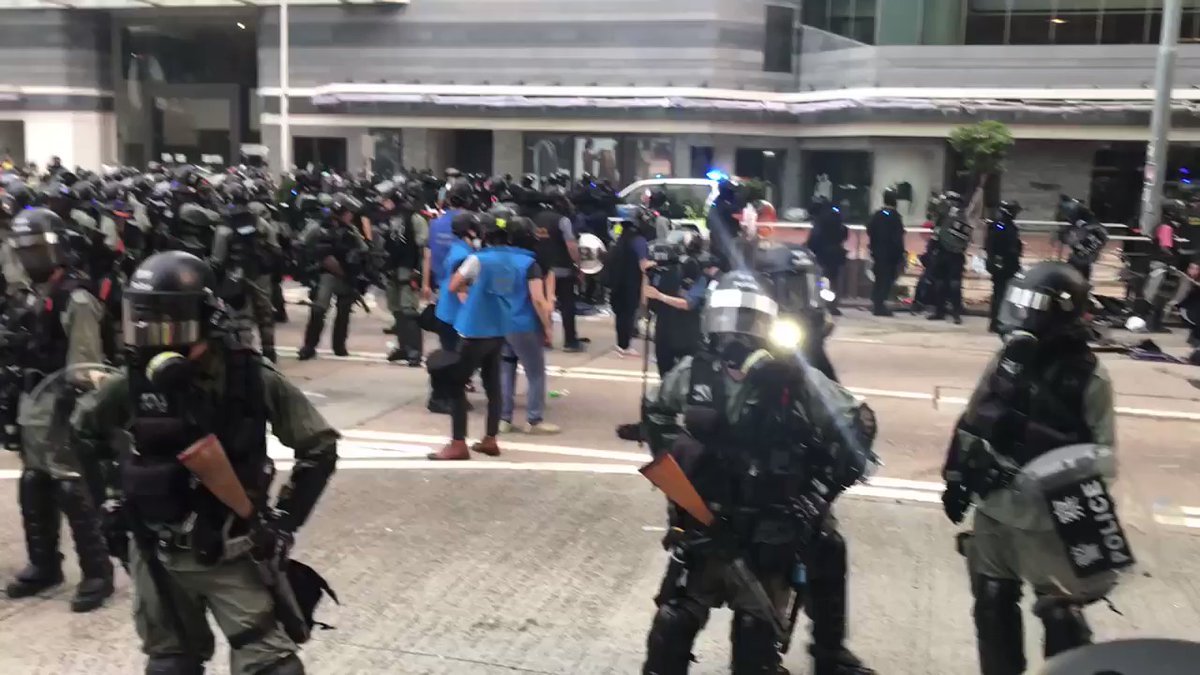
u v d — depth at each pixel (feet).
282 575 10.09
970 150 76.79
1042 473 11.06
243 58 117.29
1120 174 86.07
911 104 86.63
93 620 15.12
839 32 94.79
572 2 95.09
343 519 20.04
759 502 10.50
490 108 95.91
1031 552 11.36
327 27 101.30
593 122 94.17
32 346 14.52
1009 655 11.86
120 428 10.25
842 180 93.40
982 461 11.49
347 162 101.96
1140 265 49.49
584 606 16.21
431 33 98.89
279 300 44.47
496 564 17.90
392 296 35.88
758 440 10.44
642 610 16.10
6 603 15.66
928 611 16.30
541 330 26.99
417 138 99.14
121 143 117.80
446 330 28.66
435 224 34.24
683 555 10.91
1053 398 11.20
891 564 18.35
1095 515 10.98
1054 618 11.26
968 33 88.38
